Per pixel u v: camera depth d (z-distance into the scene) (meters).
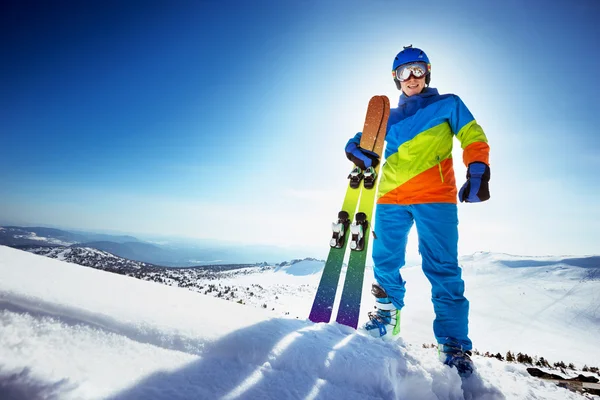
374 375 1.09
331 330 1.50
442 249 1.82
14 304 0.96
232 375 0.89
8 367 0.73
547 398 1.86
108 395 0.71
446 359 1.58
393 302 2.00
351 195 2.35
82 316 0.96
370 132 2.33
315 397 0.92
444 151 1.99
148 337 0.94
